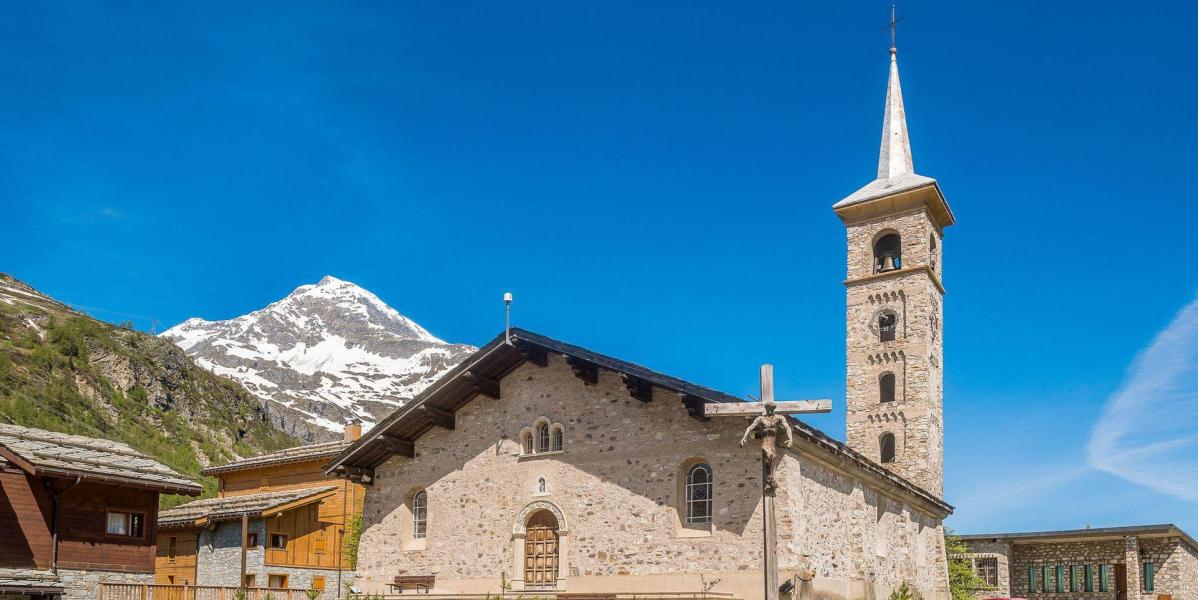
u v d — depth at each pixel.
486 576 30.09
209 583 38.19
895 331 46.03
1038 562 50.25
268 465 46.38
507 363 31.17
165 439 100.50
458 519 31.27
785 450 25.53
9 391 85.44
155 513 31.31
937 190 46.12
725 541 25.95
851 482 29.67
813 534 26.55
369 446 32.53
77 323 113.88
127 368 111.00
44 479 28.75
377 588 32.34
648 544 27.23
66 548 28.83
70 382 97.56
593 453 29.00
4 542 27.69
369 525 33.28
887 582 32.16
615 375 29.25
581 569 28.22
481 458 31.33
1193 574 50.94
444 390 31.28
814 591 26.00
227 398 130.25
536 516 29.81
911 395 44.88
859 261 47.62
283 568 38.03
